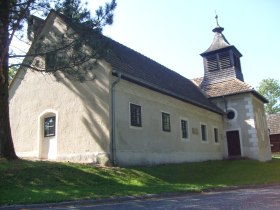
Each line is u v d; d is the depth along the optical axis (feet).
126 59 69.46
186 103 79.25
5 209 26.71
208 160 84.38
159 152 64.85
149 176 50.90
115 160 53.16
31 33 49.03
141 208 27.04
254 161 86.69
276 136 161.89
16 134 66.64
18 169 41.68
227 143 98.17
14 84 69.82
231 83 102.22
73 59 43.83
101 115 54.85
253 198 33.53
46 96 63.52
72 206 28.68
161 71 87.45
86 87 57.77
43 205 28.32
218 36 110.11
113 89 55.57
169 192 37.68
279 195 35.94
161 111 68.13
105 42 45.37
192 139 79.10
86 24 43.27
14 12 42.70
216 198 34.22
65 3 42.68
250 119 95.50
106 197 32.48
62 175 42.34
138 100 61.36
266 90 243.60
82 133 56.70
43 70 44.93
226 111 99.19
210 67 108.68
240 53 111.75
